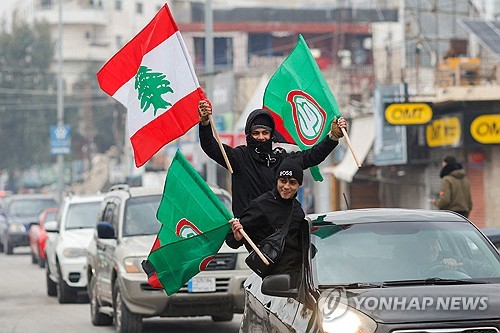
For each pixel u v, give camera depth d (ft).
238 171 64.34
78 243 144.97
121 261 100.12
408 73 279.49
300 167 59.47
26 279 189.37
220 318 116.78
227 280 98.37
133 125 71.36
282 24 524.11
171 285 65.57
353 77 308.40
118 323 102.37
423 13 288.92
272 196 60.03
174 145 389.80
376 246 58.65
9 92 629.92
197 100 69.97
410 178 242.17
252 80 338.13
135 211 109.29
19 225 265.95
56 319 124.47
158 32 70.38
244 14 530.68
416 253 58.03
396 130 229.04
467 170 214.28
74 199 160.35
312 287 55.47
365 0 501.56
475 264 57.98
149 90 70.69
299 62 71.67
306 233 59.82
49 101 638.94
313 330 51.88
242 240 62.03
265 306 61.72
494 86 202.59
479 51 260.42
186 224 64.44
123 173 479.41
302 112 71.05
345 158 266.16
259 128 64.03
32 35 647.15
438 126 214.28
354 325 50.65
